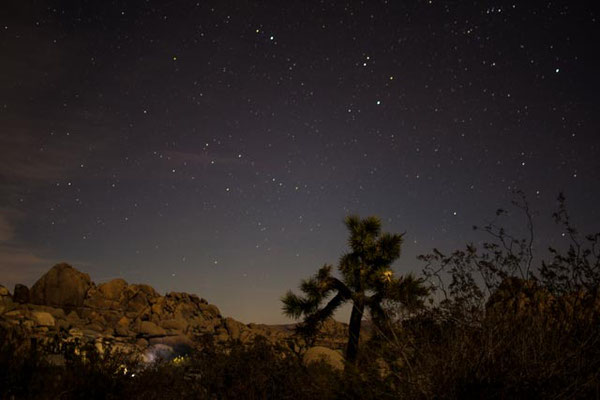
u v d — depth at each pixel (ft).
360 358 16.15
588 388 11.76
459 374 12.51
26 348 17.71
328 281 35.96
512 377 12.19
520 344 12.69
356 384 15.61
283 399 18.74
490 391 12.13
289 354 21.94
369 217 37.09
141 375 20.08
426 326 14.32
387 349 14.62
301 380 19.17
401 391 13.50
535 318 12.91
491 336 12.67
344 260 35.45
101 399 17.74
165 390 19.71
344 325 41.57
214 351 22.06
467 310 13.92
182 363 23.49
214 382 20.04
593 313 12.98
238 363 20.70
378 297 33.19
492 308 13.97
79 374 17.75
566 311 13.34
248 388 19.43
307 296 36.35
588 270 13.70
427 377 12.96
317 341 38.32
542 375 11.96
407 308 14.62
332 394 16.44
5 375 16.19
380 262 34.91
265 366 20.22
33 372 16.80
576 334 12.80
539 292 13.96
